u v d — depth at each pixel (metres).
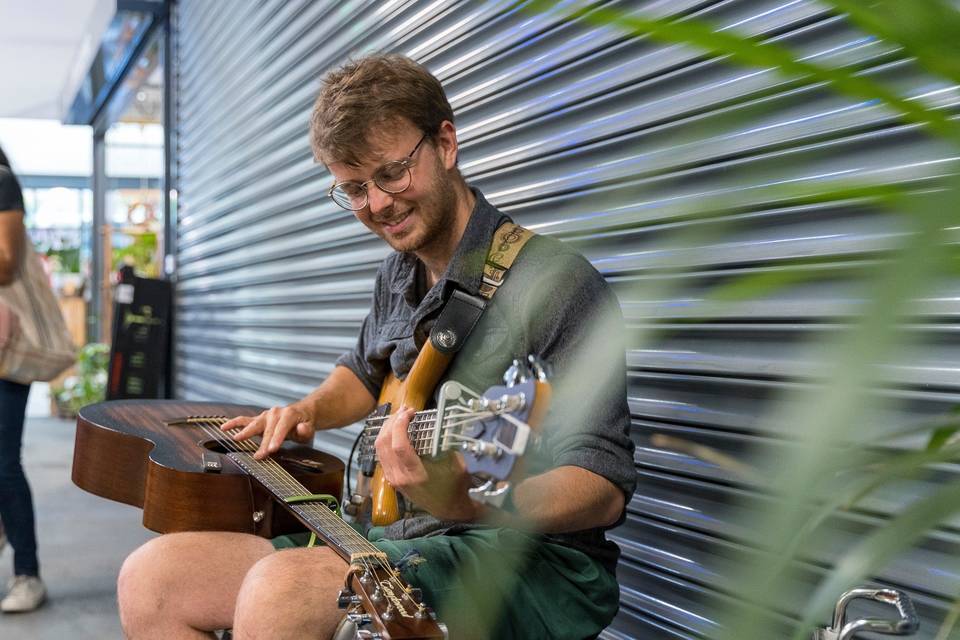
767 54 0.34
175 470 1.60
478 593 1.30
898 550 0.36
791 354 1.60
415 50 3.03
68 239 12.60
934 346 1.34
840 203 1.50
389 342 1.74
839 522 1.47
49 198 13.18
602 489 1.30
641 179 0.46
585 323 1.41
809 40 1.55
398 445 1.12
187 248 6.42
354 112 1.50
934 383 1.33
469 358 1.51
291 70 4.25
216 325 5.65
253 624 1.21
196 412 2.18
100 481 1.85
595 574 1.41
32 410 10.65
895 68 1.39
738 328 1.70
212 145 5.69
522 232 1.57
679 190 1.83
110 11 6.93
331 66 3.77
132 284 6.50
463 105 2.72
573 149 2.21
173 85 6.80
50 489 5.50
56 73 10.79
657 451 1.92
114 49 8.35
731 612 0.34
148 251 7.76
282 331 4.42
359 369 1.96
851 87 0.35
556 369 1.40
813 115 1.54
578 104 2.19
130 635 1.54
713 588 1.79
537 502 1.24
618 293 2.01
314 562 1.28
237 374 5.19
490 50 2.58
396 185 1.53
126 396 6.45
